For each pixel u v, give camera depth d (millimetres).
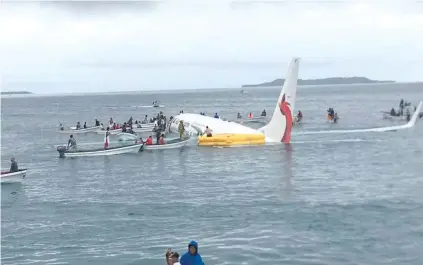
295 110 145500
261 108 169500
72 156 56062
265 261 19656
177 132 71062
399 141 62219
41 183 39938
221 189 34406
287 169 42312
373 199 29766
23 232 25078
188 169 44188
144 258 20422
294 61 57844
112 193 34562
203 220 26141
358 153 51625
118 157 54531
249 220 25812
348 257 19922
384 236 22500
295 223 24969
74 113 170750
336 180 36625
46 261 20547
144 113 153375
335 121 95938
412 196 30328
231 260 19875
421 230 23234
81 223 26516
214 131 61562
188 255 14297
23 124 120375
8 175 40062
